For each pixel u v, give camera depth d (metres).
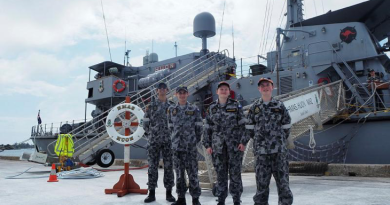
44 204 4.48
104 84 16.48
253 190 5.54
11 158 18.78
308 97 8.77
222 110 3.86
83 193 5.48
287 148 3.24
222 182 3.81
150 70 19.34
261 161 3.17
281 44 15.34
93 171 8.73
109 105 17.64
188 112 4.27
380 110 10.43
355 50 12.50
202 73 15.83
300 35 14.30
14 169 11.42
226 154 3.85
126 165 5.43
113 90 16.05
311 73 12.34
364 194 4.81
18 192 5.70
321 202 4.20
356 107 11.13
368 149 9.83
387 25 14.19
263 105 3.27
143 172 10.17
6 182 7.36
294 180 6.94
